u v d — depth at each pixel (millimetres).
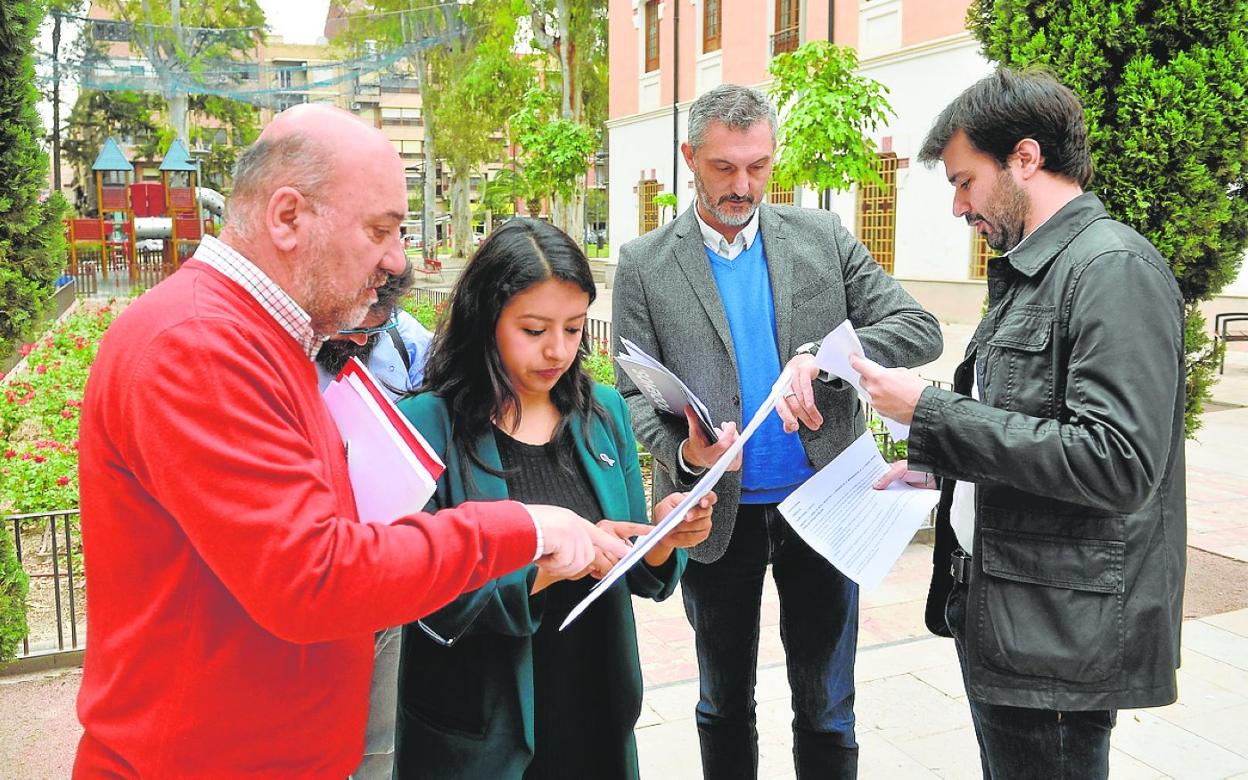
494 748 1830
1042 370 1902
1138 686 1876
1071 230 1940
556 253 1848
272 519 1270
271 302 1414
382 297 1697
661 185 24234
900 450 5926
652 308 2758
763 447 2701
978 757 3402
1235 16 3932
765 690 3961
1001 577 1935
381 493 1544
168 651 1360
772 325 2750
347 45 28953
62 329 11797
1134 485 1721
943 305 16531
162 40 21734
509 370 1929
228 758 1388
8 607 3467
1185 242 4102
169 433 1268
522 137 22188
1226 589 5012
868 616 4797
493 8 34156
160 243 34531
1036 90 1954
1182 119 3918
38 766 3436
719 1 21547
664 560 2082
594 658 2012
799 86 9344
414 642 1877
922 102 16375
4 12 3053
